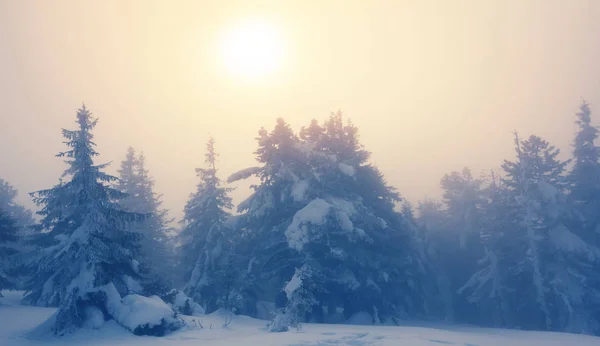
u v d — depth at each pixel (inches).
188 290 1493.6
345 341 717.3
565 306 1461.6
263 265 1505.9
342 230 1409.9
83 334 807.1
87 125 928.3
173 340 772.0
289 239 1309.1
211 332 857.5
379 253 1593.3
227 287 1253.1
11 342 737.6
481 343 689.0
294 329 924.6
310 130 1702.8
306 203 1478.8
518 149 1699.1
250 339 754.2
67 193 903.7
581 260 1599.4
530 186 1654.8
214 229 1529.3
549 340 781.3
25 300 1235.2
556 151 1765.5
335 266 1438.2
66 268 877.2
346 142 1710.1
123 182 1876.2
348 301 1457.9
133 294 920.3
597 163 1777.8
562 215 1571.1
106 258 910.4
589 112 1820.9
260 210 1499.8
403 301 1786.4
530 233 1555.1
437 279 2034.9
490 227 1830.7
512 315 1697.8
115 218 933.2
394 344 661.3
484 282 1753.2
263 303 1550.2
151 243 1854.1
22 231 2169.0
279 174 1497.3
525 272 1637.6
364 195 1707.7
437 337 765.3
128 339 783.1
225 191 1657.2
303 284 987.9
